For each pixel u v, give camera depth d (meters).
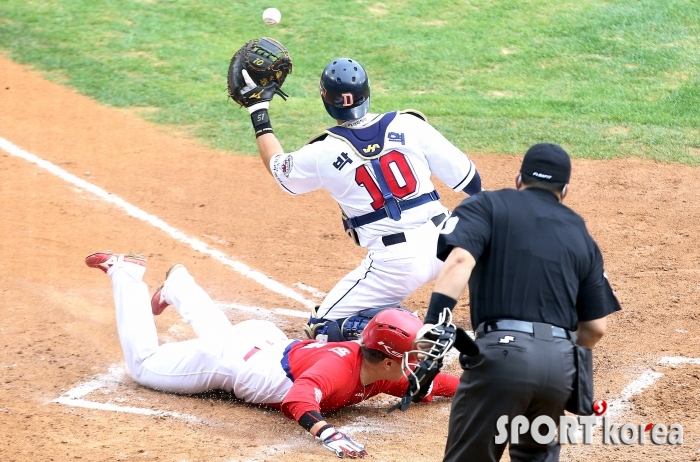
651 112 41.34
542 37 50.16
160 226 30.11
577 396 13.32
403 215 20.64
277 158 21.39
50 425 17.34
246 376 18.64
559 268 13.44
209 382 19.19
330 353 17.88
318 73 46.41
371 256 21.09
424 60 47.84
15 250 27.25
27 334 21.97
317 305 24.91
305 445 17.02
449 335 12.83
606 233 29.91
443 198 33.62
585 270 13.70
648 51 47.97
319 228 31.00
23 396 18.72
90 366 20.70
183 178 34.47
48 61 45.22
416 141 20.91
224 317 20.64
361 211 20.77
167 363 19.38
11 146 35.94
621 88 44.34
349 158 20.41
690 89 43.62
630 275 26.67
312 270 27.59
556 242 13.53
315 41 49.50
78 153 35.94
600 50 48.50
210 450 16.50
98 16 50.91
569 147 37.59
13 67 44.25
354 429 18.16
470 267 13.17
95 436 16.97
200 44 48.69
